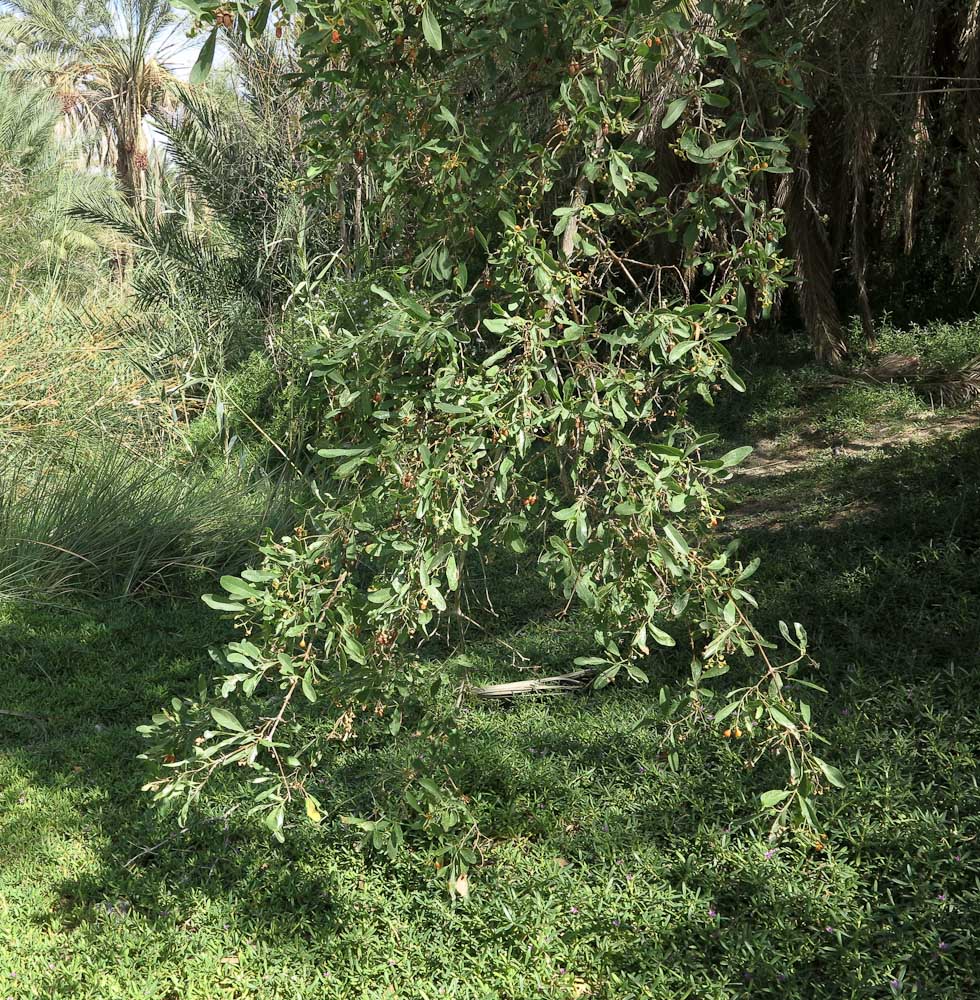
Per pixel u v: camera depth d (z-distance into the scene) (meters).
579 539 2.24
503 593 6.46
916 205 9.32
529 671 5.26
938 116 8.55
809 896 3.22
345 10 2.00
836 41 5.55
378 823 2.86
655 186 2.41
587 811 3.91
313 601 2.46
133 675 5.60
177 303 11.89
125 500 7.61
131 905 3.57
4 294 12.19
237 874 3.75
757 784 3.91
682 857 3.52
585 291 2.47
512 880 3.53
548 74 2.29
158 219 13.21
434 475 2.20
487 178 2.32
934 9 6.82
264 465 8.88
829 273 9.62
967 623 4.70
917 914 3.10
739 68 2.19
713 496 2.55
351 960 3.21
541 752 4.43
